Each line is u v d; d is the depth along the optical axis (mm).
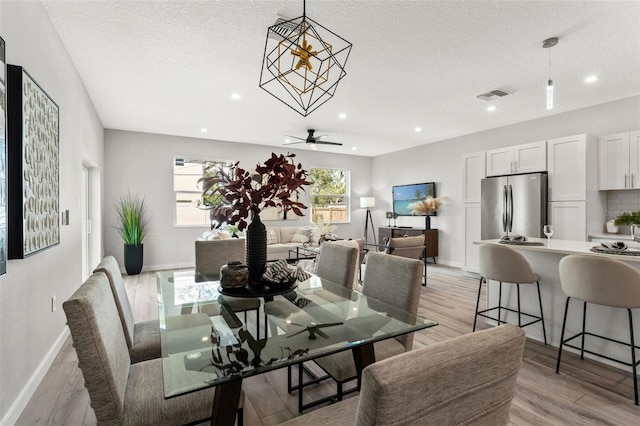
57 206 2592
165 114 5004
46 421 1837
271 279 1974
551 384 2207
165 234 6430
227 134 6363
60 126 2775
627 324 2375
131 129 5973
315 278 2459
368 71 3451
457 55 3102
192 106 4621
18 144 1809
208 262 2939
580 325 2643
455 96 4195
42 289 2289
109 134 5945
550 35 2760
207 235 5609
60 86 2779
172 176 6473
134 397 1284
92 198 5164
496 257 2764
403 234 7242
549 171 4582
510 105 4551
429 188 7066
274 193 1994
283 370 2451
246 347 1344
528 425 1804
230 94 4141
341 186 8711
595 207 4301
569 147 4367
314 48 2963
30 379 2062
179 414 1232
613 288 2074
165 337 1449
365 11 2434
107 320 1303
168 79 3654
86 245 4941
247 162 7250
